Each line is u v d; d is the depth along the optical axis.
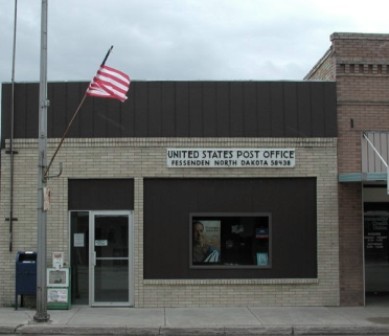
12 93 14.02
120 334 11.34
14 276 13.87
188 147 14.09
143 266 13.93
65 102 14.12
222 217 14.22
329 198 14.20
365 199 15.77
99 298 13.93
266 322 11.95
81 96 14.15
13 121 14.09
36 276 13.02
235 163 14.11
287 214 14.23
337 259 14.11
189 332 11.34
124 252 14.05
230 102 14.20
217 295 13.97
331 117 14.32
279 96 14.28
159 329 11.36
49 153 14.02
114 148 14.06
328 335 11.45
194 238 14.16
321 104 14.34
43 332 11.34
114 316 12.61
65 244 13.89
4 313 12.93
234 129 14.16
